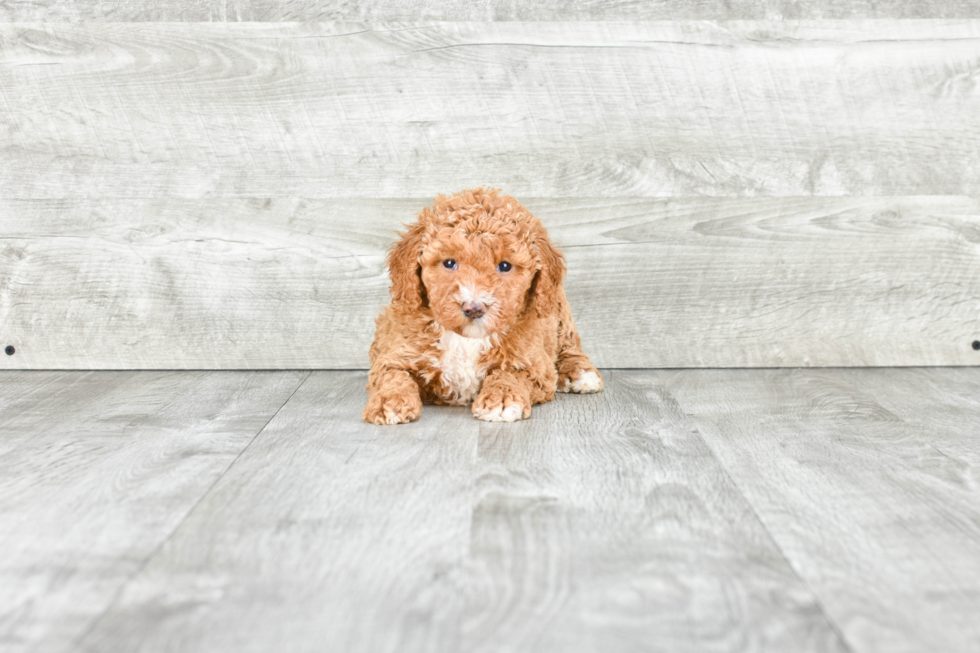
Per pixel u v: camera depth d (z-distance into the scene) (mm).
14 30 2754
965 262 2926
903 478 1839
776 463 1931
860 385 2697
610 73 2811
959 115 2863
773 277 2914
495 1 2779
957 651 1181
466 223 2145
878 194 2889
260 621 1242
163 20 2762
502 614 1262
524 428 2191
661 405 2439
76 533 1547
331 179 2848
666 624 1238
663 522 1598
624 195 2865
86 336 2898
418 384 2381
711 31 2803
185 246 2867
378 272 2883
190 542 1509
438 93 2812
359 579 1370
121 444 2064
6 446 2049
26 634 1208
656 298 2914
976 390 2635
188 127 2816
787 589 1346
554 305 2301
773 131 2855
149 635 1205
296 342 2912
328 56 2789
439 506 1668
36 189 2840
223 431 2174
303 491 1747
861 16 2814
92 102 2799
